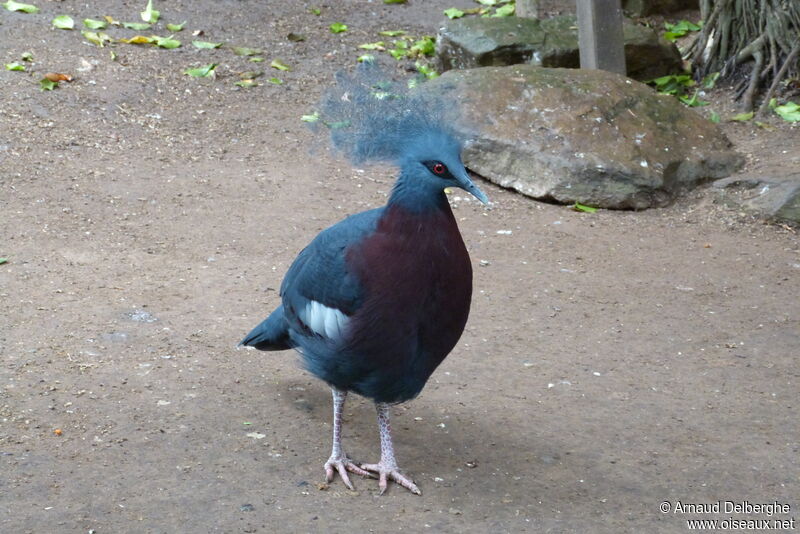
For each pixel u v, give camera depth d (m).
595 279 5.77
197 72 6.80
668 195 6.25
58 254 5.67
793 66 6.93
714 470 5.02
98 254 5.70
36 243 5.71
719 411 5.21
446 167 4.77
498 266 5.81
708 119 6.69
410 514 4.87
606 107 6.37
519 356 5.39
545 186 6.23
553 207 6.22
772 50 6.93
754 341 5.50
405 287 4.78
